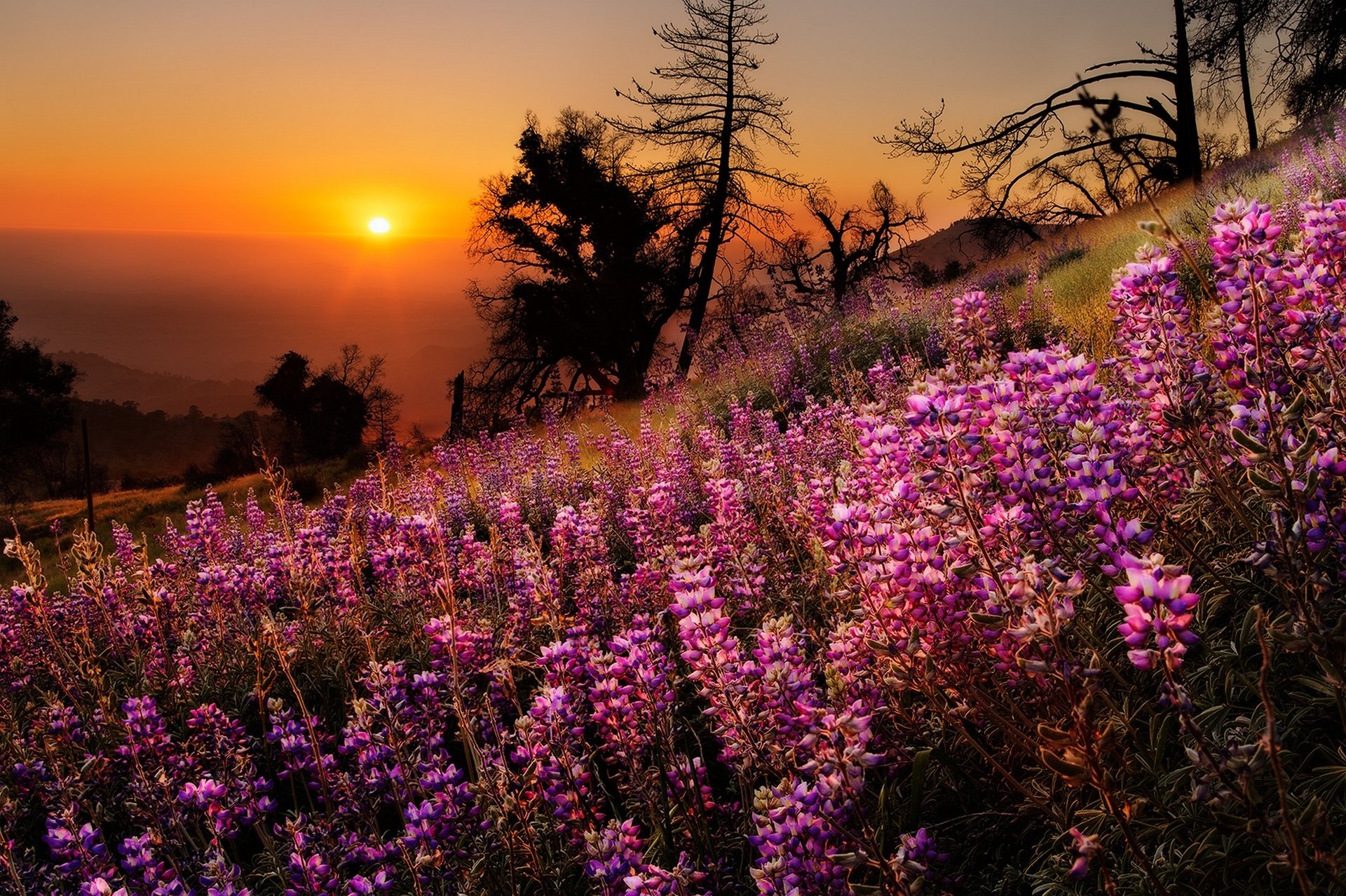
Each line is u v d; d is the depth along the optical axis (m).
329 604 6.20
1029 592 1.87
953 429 2.35
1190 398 2.56
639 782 3.28
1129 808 1.79
